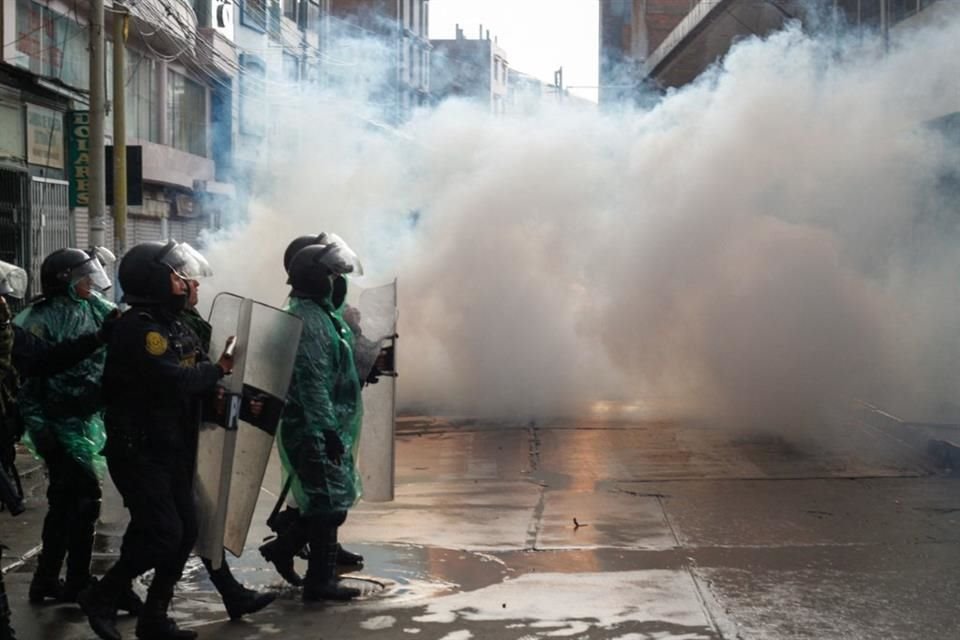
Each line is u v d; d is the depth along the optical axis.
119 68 18.70
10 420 6.20
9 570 7.15
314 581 6.41
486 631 5.77
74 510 6.34
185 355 5.62
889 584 6.55
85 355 6.02
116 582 5.58
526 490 9.70
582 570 6.98
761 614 6.00
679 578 6.74
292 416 6.32
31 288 19.50
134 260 5.61
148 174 26.97
